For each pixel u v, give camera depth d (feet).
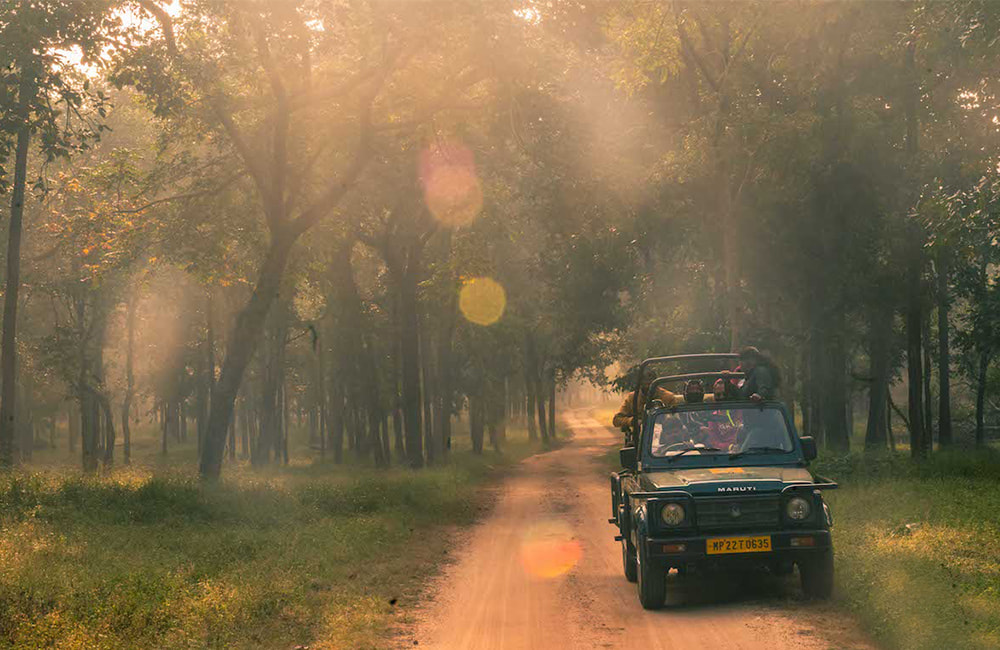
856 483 65.77
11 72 67.31
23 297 128.06
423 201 110.22
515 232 97.71
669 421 35.01
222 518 57.21
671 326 112.98
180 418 289.33
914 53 83.56
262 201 89.40
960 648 22.04
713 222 101.45
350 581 37.70
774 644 24.90
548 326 160.04
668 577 36.94
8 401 81.51
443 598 34.78
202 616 29.04
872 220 98.48
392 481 75.46
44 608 29.25
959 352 142.31
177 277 145.79
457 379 184.65
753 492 29.96
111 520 52.95
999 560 33.53
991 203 49.03
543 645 26.68
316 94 76.48
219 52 73.82
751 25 84.43
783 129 80.94
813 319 108.88
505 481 113.80
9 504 54.34
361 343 140.67
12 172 110.63
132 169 88.63
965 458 77.20
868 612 26.30
